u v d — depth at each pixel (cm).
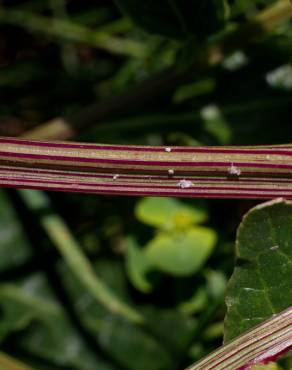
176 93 36
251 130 35
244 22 33
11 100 43
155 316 36
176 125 36
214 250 35
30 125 42
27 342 36
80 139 38
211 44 32
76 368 35
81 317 37
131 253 35
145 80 34
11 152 23
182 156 23
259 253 23
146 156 23
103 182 23
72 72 43
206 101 36
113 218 39
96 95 42
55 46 44
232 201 36
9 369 28
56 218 36
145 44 42
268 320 22
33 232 38
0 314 36
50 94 43
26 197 36
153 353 35
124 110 34
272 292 23
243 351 22
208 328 34
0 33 44
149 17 30
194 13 30
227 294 23
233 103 36
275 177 23
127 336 36
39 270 38
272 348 22
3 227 38
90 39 43
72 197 39
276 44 35
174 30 30
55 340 36
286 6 32
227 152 23
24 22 43
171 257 34
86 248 39
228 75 36
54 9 43
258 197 23
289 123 35
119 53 42
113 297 36
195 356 34
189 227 34
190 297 35
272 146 23
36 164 23
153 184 23
